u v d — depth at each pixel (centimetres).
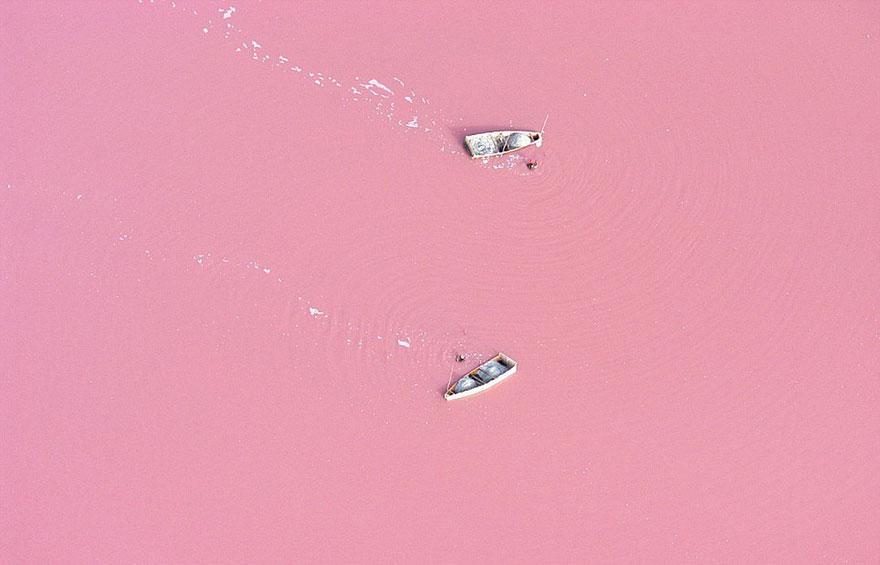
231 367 4962
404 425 4859
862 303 5288
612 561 4606
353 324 5088
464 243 5325
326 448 4791
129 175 5428
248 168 5450
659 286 5262
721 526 4712
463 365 4994
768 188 5556
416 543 4600
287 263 5231
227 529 4588
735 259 5362
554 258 5306
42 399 4866
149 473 4700
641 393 4981
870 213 5531
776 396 5016
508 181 5481
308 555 4547
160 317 5081
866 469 4869
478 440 4844
